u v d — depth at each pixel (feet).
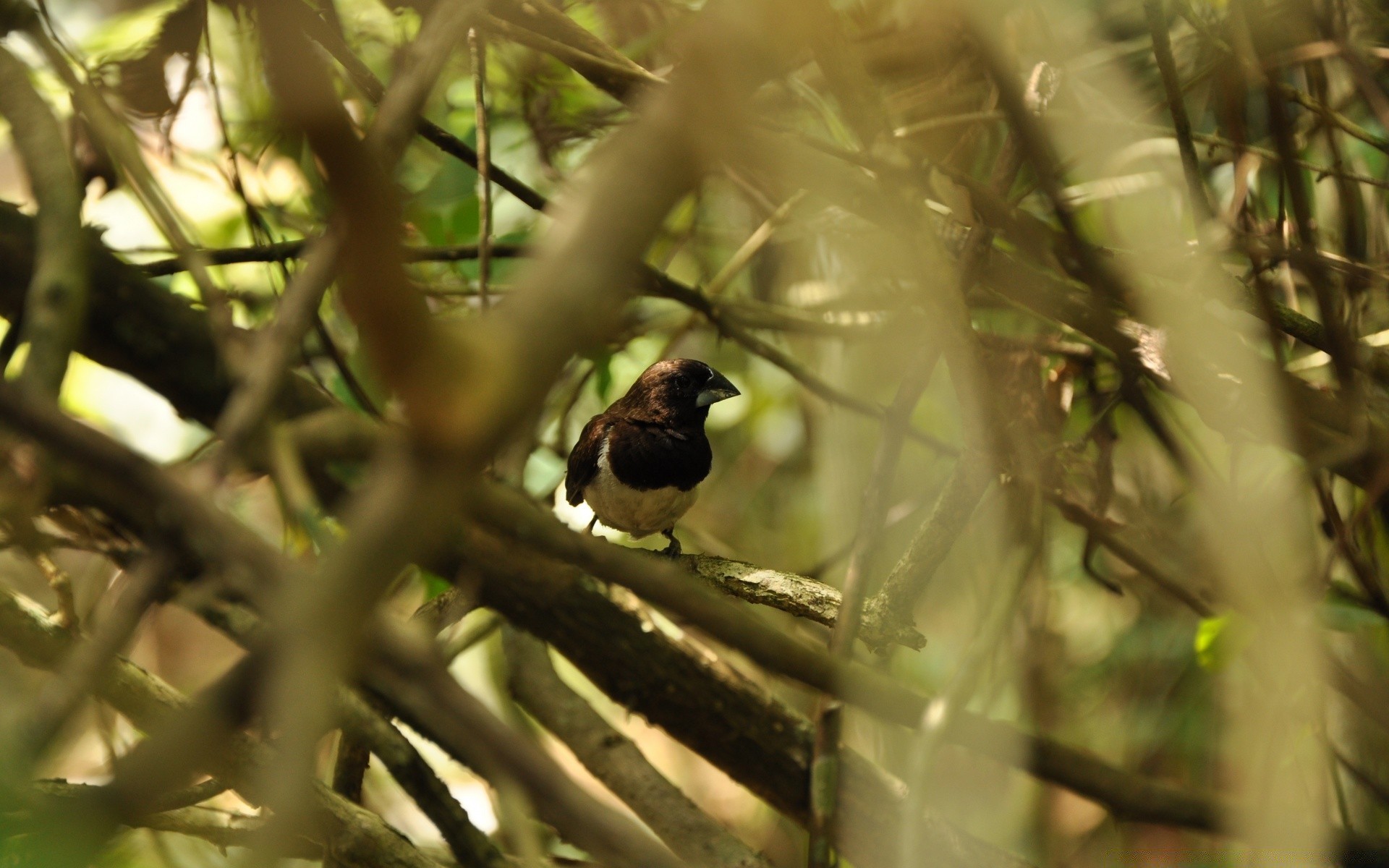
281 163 26.78
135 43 21.85
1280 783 23.86
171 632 34.32
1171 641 32.24
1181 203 25.17
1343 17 20.49
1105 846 29.14
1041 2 23.18
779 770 19.95
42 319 10.64
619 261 4.12
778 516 38.81
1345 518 24.03
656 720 19.97
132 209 28.07
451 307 26.68
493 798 19.30
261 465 8.85
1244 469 27.09
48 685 7.97
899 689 7.66
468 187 26.71
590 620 18.25
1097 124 21.63
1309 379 24.22
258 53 19.83
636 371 37.01
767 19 4.37
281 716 4.43
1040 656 27.50
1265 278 22.57
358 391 17.06
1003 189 20.45
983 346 22.43
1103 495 23.26
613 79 19.30
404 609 25.82
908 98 22.66
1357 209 24.23
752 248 26.86
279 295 21.74
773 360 26.66
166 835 22.38
